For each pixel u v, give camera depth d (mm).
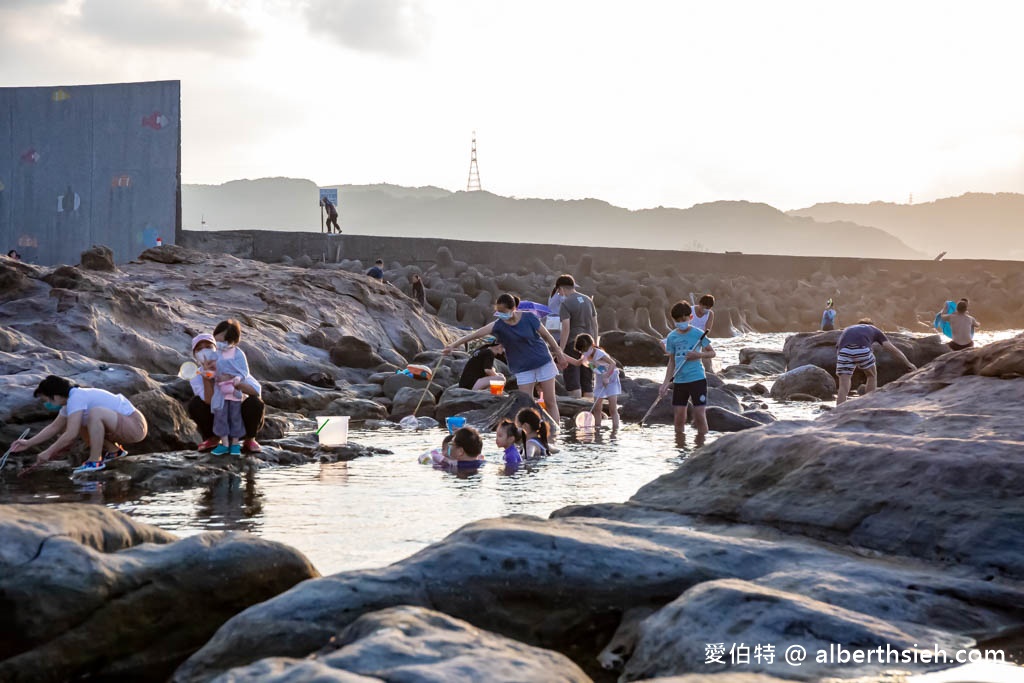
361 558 5004
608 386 11812
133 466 7922
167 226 31953
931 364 6891
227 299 18609
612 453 9523
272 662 2650
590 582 3762
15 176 32219
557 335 13977
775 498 5059
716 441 5922
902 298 52938
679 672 3129
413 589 3523
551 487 7410
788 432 5727
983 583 3871
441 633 2840
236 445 8781
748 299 47062
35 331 13281
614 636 3670
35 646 3279
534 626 3648
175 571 3609
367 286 22156
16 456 8500
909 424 5621
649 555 3918
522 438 9070
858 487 4848
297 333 17344
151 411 9148
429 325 22797
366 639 2736
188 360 14180
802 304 48875
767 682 2770
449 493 7102
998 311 53969
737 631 3238
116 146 31953
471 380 13594
